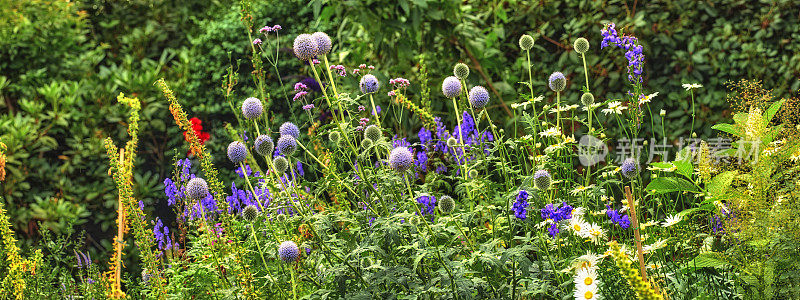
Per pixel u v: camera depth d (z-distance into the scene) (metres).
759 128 3.20
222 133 7.15
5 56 6.61
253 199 4.71
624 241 3.78
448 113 5.91
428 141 4.63
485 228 3.65
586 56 5.92
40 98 6.65
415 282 3.10
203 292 3.85
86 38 7.43
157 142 7.08
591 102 4.05
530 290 3.07
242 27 7.36
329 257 3.28
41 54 6.79
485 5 6.46
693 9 5.73
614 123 5.73
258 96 7.04
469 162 3.82
